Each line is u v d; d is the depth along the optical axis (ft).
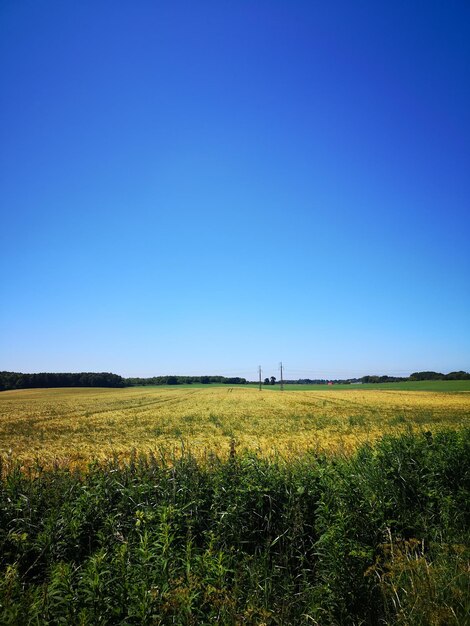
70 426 125.70
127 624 14.39
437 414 136.77
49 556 19.39
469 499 24.43
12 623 14.35
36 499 23.73
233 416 147.74
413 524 22.98
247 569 18.40
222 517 21.17
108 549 19.71
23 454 71.92
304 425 112.88
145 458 29.60
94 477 25.77
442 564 18.42
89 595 15.33
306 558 20.01
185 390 479.41
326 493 22.34
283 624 15.67
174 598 15.16
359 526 20.27
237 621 14.93
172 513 20.84
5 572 18.25
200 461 30.01
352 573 16.62
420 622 14.53
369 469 28.50
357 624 15.56
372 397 276.21
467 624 14.53
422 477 26.63
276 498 22.52
